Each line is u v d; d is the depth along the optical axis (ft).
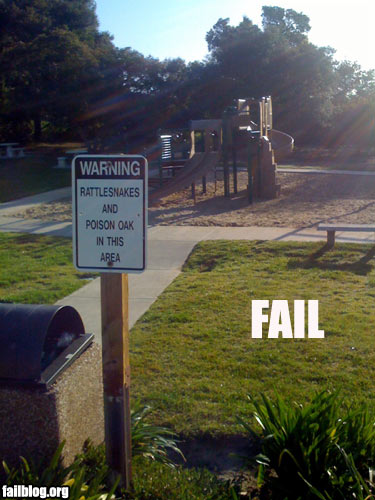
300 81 124.88
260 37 124.16
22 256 36.78
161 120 115.75
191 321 23.98
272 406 14.23
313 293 27.17
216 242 37.93
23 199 64.39
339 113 134.21
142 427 14.49
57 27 123.03
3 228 46.42
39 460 12.29
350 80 164.96
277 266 32.17
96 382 14.17
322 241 37.01
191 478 13.35
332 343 21.16
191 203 58.75
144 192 11.78
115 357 12.01
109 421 12.12
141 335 22.65
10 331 12.78
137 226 11.85
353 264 32.19
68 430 12.73
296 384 18.06
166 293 28.14
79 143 137.59
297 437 12.61
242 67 123.54
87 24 139.85
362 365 19.30
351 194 62.75
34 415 12.28
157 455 14.03
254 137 60.34
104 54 110.11
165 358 20.35
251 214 50.83
